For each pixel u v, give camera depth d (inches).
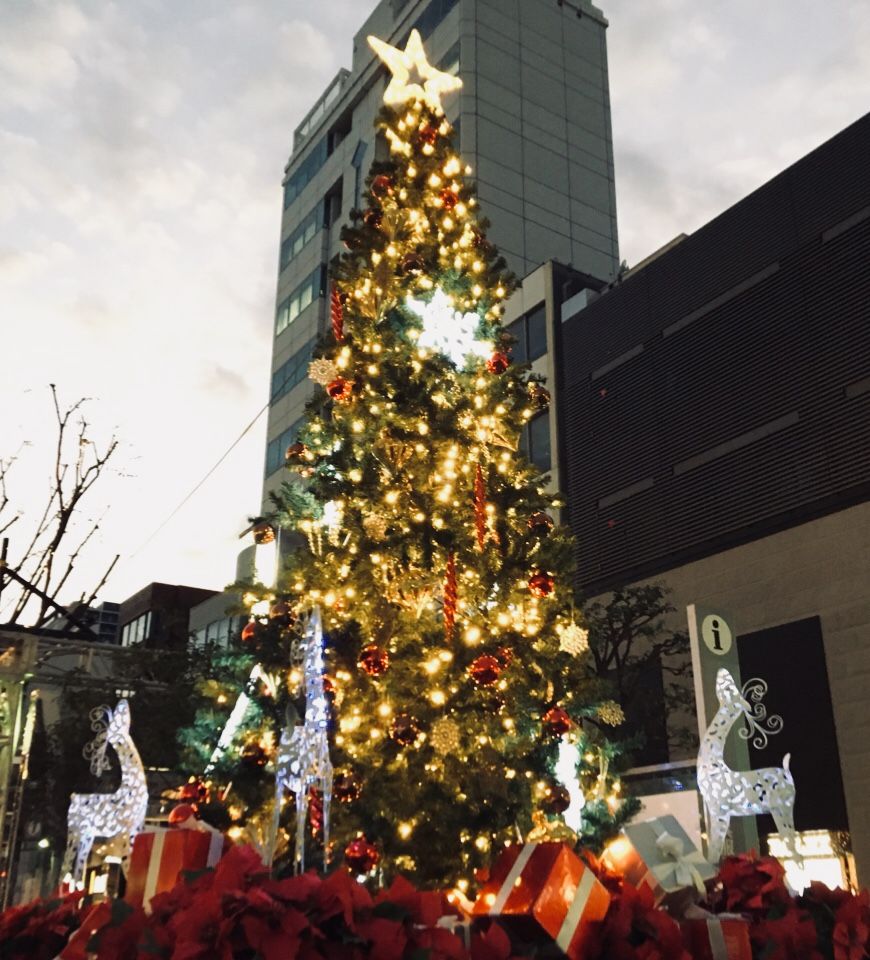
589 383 941.2
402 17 1594.5
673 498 816.3
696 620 371.2
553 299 1037.2
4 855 453.4
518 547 331.3
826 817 636.1
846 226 731.4
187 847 135.6
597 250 1451.8
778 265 778.2
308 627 241.4
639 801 330.6
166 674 629.0
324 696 248.1
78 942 130.3
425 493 336.5
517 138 1433.3
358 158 1528.1
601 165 1519.4
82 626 614.2
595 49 1603.1
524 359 1051.3
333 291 378.9
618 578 845.2
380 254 376.8
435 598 333.4
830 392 708.7
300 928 103.7
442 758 292.8
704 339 828.6
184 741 310.8
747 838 359.3
